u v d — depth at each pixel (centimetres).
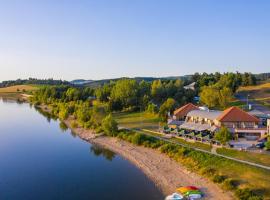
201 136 10138
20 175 8300
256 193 6188
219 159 8031
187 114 13075
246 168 7281
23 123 16950
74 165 9144
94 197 6806
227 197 6300
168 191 6950
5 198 6819
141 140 10844
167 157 9212
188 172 7875
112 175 8188
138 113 17225
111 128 12456
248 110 14512
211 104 16912
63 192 7125
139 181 7688
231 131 10281
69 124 16562
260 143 8962
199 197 6400
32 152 10638
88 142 12225
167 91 19662
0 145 11644
